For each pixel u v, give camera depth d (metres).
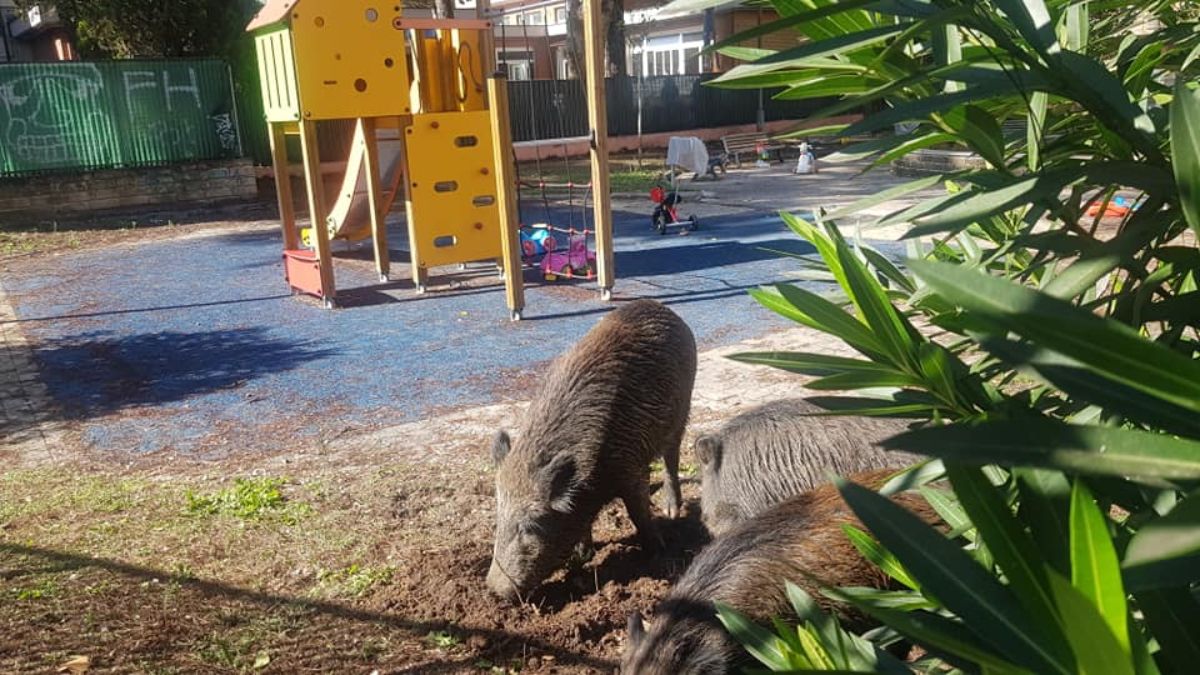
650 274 11.66
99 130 19.36
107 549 4.89
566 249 12.34
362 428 6.82
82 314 10.88
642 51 33.84
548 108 26.55
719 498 4.34
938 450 0.84
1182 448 0.79
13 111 18.48
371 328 9.71
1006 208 1.13
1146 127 1.20
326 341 9.29
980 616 0.93
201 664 3.78
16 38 35.72
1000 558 0.94
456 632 4.09
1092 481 1.11
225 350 9.15
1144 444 0.80
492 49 11.02
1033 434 0.83
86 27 21.88
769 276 11.12
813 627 1.43
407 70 10.67
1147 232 1.08
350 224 12.86
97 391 8.02
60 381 8.35
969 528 1.46
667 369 4.66
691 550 4.78
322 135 23.20
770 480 4.13
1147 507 1.11
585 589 4.46
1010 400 1.33
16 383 8.34
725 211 16.66
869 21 1.35
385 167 11.95
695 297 10.30
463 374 8.00
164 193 19.97
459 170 11.05
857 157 1.39
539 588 4.43
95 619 4.11
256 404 7.48
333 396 7.59
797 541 2.95
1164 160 1.12
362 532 5.07
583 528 4.39
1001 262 1.89
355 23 10.14
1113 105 1.13
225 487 5.78
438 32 11.09
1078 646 0.76
